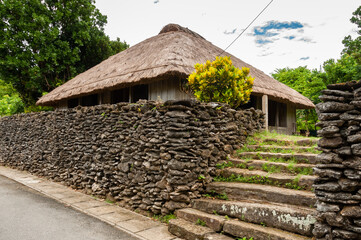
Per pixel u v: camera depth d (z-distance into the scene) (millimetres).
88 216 4641
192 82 6141
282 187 3936
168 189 4270
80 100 12070
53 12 16594
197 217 3797
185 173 4242
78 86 10133
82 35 16781
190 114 4531
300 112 18297
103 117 6168
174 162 4215
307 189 3699
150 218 4504
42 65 16453
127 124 5441
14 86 16781
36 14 15227
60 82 16297
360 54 13883
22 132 10125
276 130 11430
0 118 12242
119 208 5156
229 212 3682
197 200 4164
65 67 16578
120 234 3775
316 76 15320
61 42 15961
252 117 6707
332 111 2717
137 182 4965
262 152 5184
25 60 14914
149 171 4703
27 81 16203
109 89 8492
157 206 4477
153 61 7770
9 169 10250
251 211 3439
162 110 4621
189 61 7586
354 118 2553
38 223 4191
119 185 5484
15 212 4754
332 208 2576
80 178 6762
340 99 2668
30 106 16297
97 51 18078
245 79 6844
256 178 4316
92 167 6281
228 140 5531
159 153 4590
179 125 4316
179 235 3660
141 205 4801
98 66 12039
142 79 7234
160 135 4617
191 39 9992
